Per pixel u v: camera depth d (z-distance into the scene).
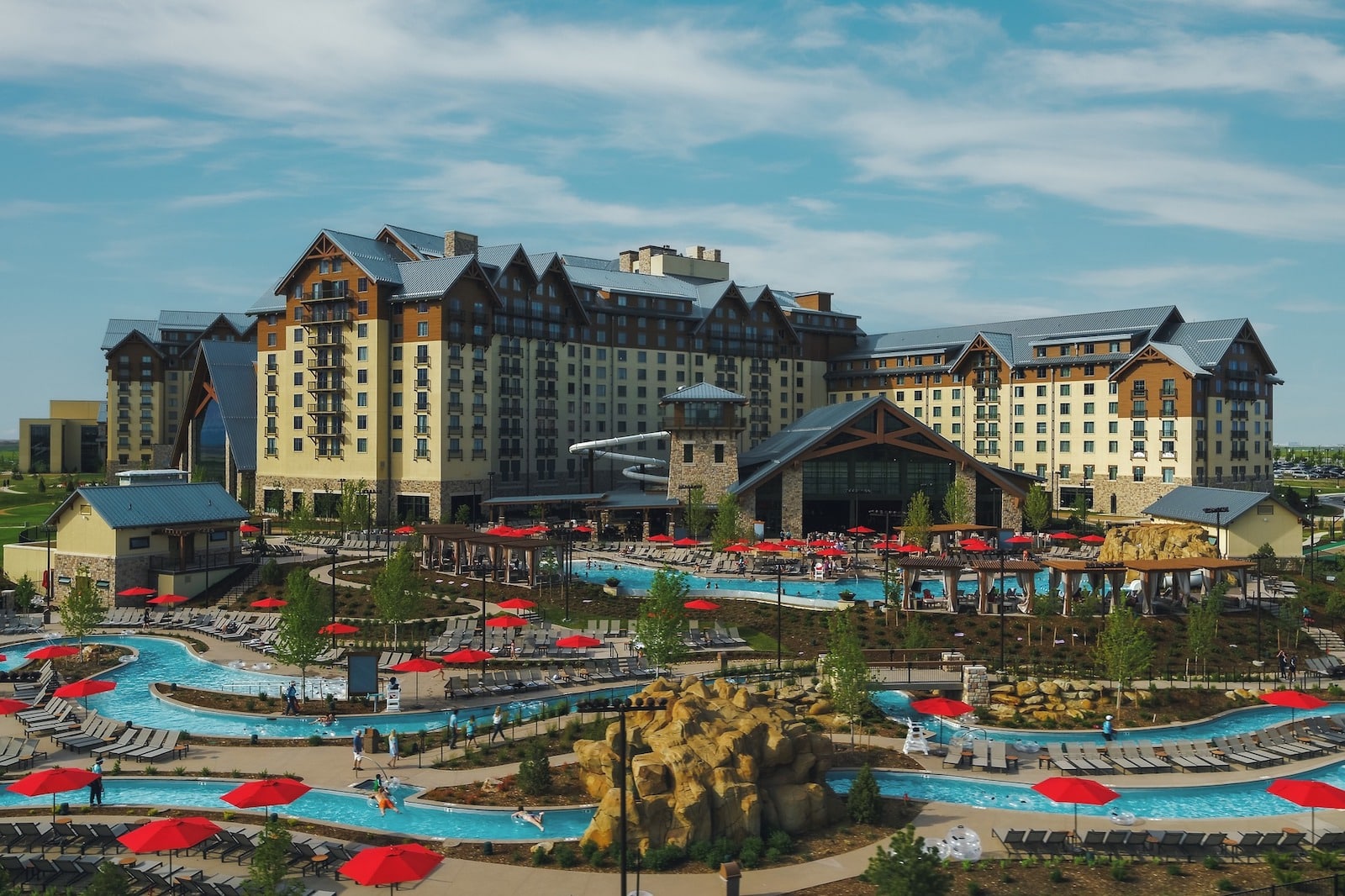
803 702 51.78
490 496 130.00
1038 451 149.62
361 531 115.00
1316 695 54.88
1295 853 34.09
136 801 39.03
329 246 128.88
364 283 126.19
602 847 33.25
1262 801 39.75
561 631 68.38
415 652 62.19
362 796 38.81
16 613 77.38
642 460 137.50
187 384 199.50
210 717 50.72
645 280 162.38
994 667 58.56
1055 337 149.75
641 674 58.53
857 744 45.66
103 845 34.16
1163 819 37.53
